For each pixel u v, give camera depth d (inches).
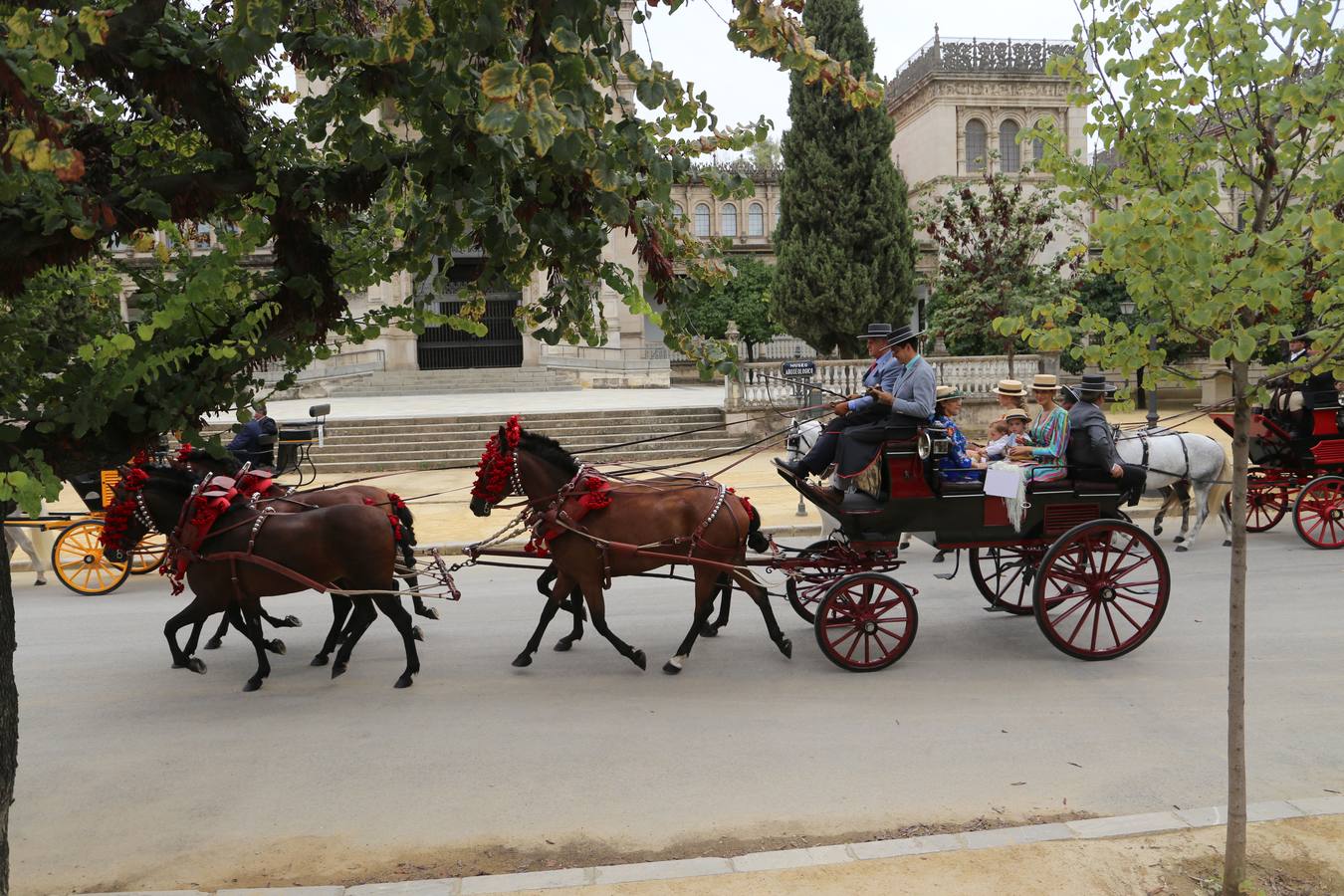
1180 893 189.6
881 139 1040.8
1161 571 340.2
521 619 411.8
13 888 207.9
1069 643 339.6
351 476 822.5
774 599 438.3
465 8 161.5
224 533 324.8
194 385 188.4
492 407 1095.0
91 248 181.5
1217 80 191.3
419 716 302.8
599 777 256.5
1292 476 511.2
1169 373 193.9
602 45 175.3
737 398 943.7
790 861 204.2
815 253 1047.0
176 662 350.6
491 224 184.1
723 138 199.8
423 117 175.6
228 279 183.0
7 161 133.3
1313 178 187.0
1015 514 337.1
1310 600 404.8
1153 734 275.1
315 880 209.3
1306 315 206.1
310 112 184.1
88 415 173.0
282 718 303.1
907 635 335.6
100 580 473.7
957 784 247.3
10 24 130.8
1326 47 183.2
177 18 188.5
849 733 281.6
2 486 136.8
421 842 224.4
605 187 164.9
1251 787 239.9
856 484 346.9
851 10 1016.2
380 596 329.7
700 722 292.5
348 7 205.9
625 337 1620.3
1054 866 199.9
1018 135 219.3
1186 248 173.9
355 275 216.4
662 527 331.3
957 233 1000.2
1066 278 1079.0
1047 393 359.3
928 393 329.7
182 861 218.1
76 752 279.3
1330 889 187.6
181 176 188.4
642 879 199.3
